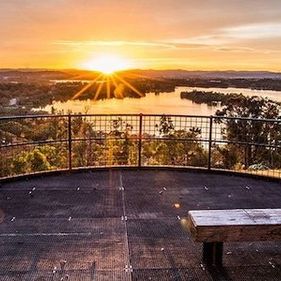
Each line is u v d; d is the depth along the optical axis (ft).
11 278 11.25
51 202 17.58
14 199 17.89
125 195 18.74
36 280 11.17
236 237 11.53
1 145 20.95
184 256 12.70
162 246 13.38
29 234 14.17
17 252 12.79
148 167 23.45
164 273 11.67
